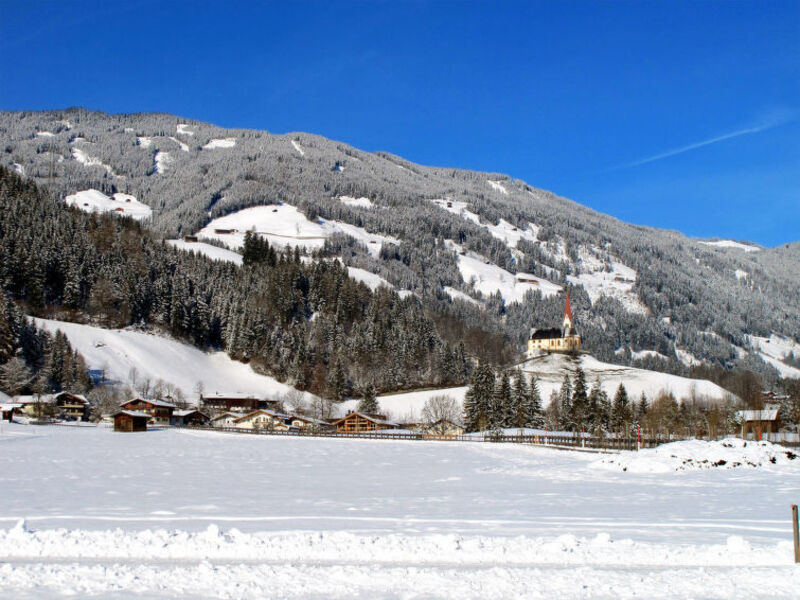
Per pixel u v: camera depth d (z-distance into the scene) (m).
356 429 165.75
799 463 74.19
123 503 44.06
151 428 158.38
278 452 103.44
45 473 65.81
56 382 175.00
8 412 148.62
